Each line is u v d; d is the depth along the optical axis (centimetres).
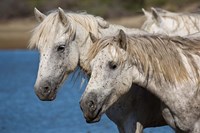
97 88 1522
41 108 3341
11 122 2947
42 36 1766
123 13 8094
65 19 1778
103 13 8250
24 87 4181
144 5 7875
